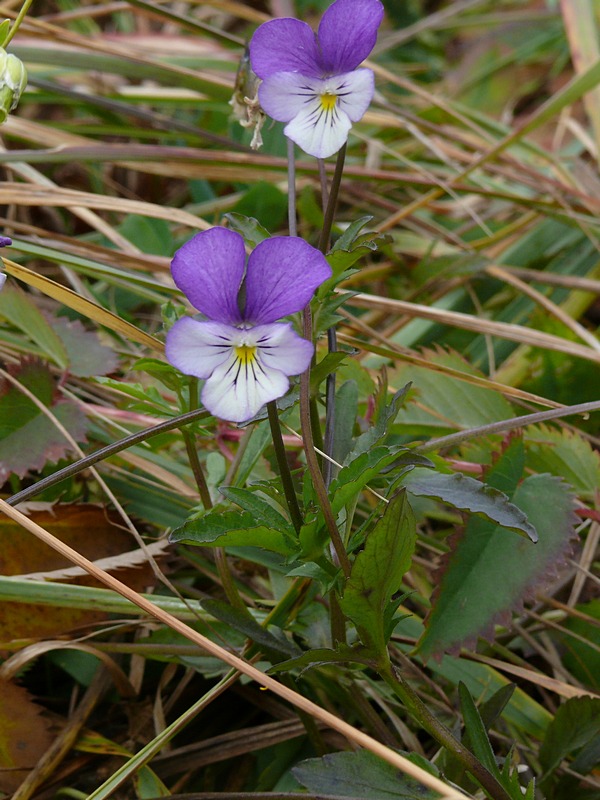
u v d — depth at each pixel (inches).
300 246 9.1
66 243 13.5
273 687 9.2
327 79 9.6
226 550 11.5
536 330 14.4
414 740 10.8
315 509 9.8
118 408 12.8
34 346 12.9
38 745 10.7
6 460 11.5
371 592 9.2
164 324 10.7
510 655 11.4
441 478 10.3
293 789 10.6
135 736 11.1
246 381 8.9
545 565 10.7
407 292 16.3
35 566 11.3
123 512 10.9
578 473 12.4
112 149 15.1
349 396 10.6
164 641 11.1
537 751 10.9
